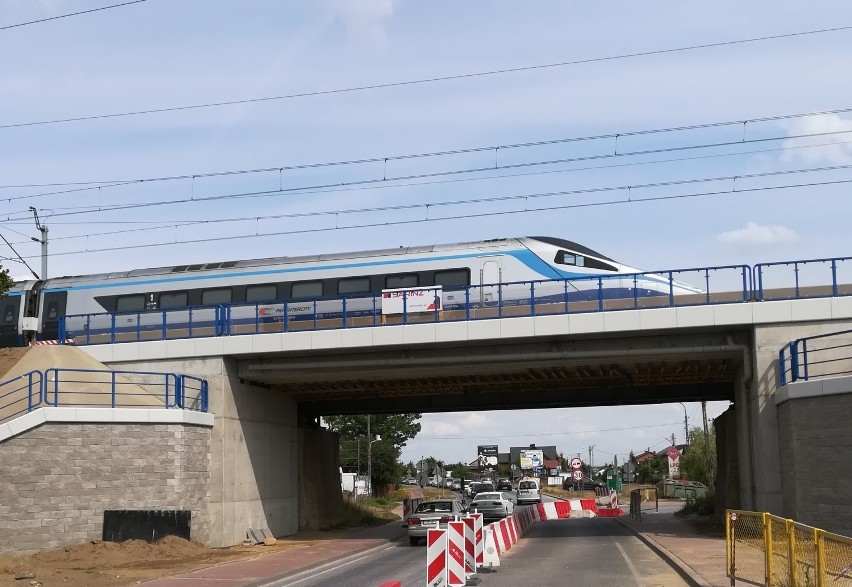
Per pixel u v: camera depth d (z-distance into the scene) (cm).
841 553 1167
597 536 3133
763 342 2648
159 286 3788
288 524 3553
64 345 3042
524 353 2939
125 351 3150
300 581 1997
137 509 2573
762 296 2709
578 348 2902
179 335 3388
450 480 11212
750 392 2798
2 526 2353
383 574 2077
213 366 3070
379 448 8706
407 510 4441
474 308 3062
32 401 2730
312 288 3578
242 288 3666
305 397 3844
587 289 3259
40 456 2453
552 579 1838
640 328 2733
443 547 1645
